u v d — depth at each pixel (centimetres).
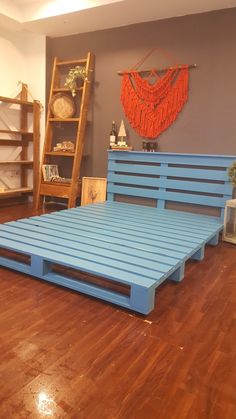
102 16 351
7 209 418
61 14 349
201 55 333
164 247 222
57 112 418
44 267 205
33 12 367
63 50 418
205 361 136
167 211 346
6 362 132
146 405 112
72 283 196
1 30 402
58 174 439
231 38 317
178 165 353
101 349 142
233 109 325
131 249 217
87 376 125
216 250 281
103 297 181
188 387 121
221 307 182
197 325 163
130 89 376
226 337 154
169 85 353
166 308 179
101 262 192
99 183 404
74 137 427
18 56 429
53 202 455
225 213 301
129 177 382
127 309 176
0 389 117
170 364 134
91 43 396
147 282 169
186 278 219
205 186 336
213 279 219
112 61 386
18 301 183
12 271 223
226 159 321
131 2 314
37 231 253
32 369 128
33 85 439
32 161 441
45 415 107
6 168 440
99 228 266
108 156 394
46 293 193
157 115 364
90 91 405
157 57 358
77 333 153
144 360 135
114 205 368
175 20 342
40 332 153
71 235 244
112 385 121
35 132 430
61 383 121
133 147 387
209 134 340
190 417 108
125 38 374
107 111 399
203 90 337
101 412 109
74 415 107
